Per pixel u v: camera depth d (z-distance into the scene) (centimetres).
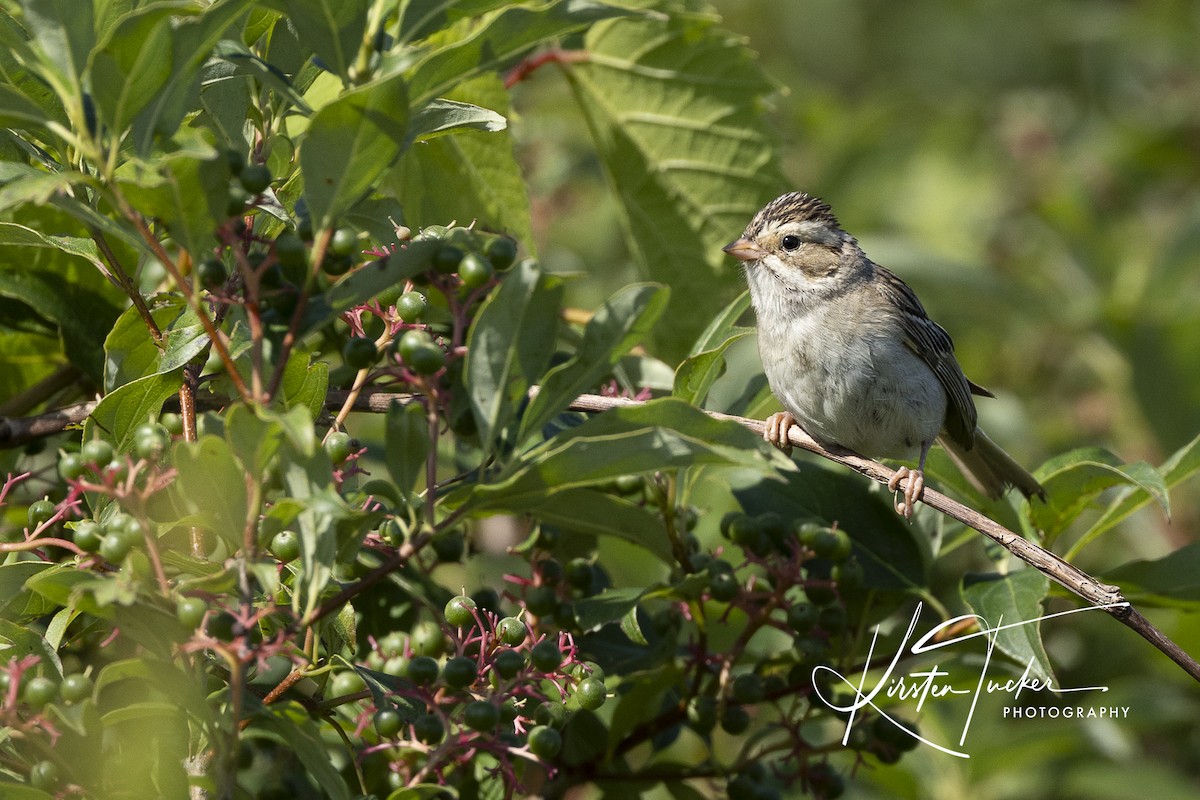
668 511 772
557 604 745
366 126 517
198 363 707
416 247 563
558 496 708
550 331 566
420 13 560
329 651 673
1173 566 841
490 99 940
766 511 873
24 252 811
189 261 679
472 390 559
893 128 1847
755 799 788
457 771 726
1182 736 1262
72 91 524
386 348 638
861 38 2259
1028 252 1716
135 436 643
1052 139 1855
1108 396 1499
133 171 563
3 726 548
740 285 1134
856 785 1133
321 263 543
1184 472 831
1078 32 2142
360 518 557
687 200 1128
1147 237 1725
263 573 503
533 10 542
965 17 2302
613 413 544
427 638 671
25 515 809
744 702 779
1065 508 871
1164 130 1800
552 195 1521
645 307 565
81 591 487
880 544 867
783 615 927
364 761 655
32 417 745
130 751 546
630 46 1069
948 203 1781
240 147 693
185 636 518
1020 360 1573
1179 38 1994
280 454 518
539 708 678
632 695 784
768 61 2122
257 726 610
